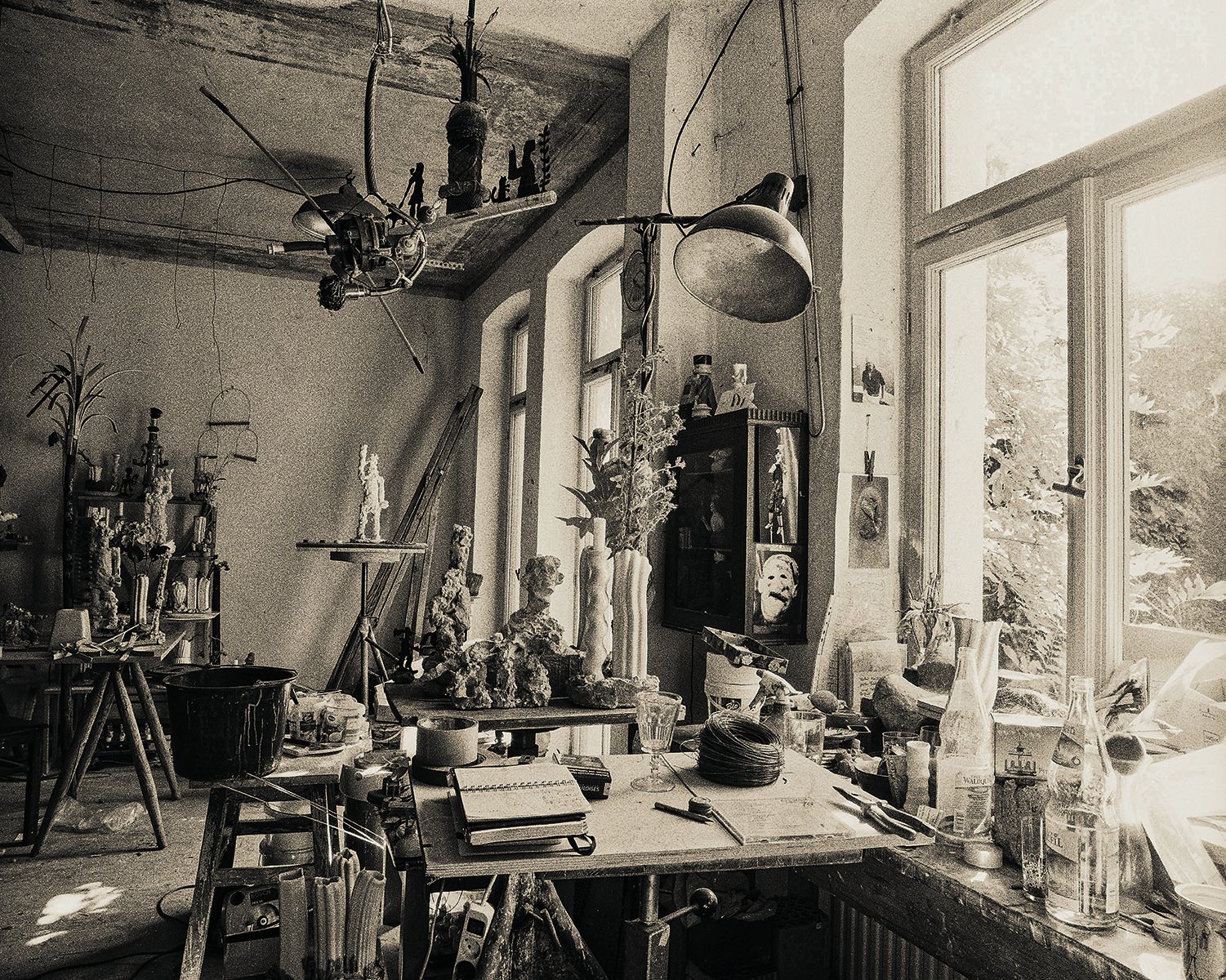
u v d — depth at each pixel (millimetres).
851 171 2639
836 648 2494
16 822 4062
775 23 3041
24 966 2695
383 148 4984
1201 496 1773
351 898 1691
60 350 6613
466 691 2281
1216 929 1042
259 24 3771
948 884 1425
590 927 2350
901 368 2676
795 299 1905
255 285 7152
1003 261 2346
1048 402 2199
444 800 1501
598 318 5289
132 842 3822
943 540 2539
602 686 2334
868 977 2262
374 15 3617
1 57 4066
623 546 2611
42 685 5156
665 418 3127
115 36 3887
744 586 2625
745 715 1843
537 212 5594
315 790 2125
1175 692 1595
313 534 7230
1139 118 1970
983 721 1597
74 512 5902
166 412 6863
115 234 6465
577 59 3869
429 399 7621
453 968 2055
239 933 2102
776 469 2680
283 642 7090
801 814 1480
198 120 4672
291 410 7215
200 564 6070
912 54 2680
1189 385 1807
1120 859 1296
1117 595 1943
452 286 7551
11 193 5699
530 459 5578
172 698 1819
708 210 3389
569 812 1295
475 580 2615
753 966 2316
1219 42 1793
